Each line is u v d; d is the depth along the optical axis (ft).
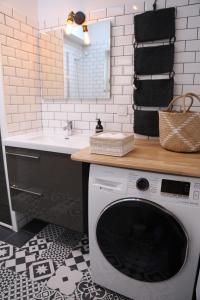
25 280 4.56
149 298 3.88
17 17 5.52
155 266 3.65
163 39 4.90
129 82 5.45
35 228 6.43
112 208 3.70
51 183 5.17
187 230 3.25
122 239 3.87
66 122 6.43
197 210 3.15
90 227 4.09
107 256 4.04
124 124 5.73
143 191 3.46
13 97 5.70
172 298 3.66
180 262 3.36
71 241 5.83
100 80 5.76
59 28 5.98
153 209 3.37
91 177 3.91
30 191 5.56
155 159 3.76
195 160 3.71
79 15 5.28
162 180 3.35
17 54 5.65
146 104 5.30
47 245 5.67
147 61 5.07
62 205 5.16
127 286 4.03
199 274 3.28
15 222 6.19
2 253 5.35
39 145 5.04
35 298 4.17
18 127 5.98
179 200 3.24
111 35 5.40
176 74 4.96
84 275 4.70
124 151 3.97
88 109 6.09
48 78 6.45
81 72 5.95
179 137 4.10
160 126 4.48
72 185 4.88
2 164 5.88
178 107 5.05
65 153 4.76
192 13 4.57
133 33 5.16
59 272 4.77
